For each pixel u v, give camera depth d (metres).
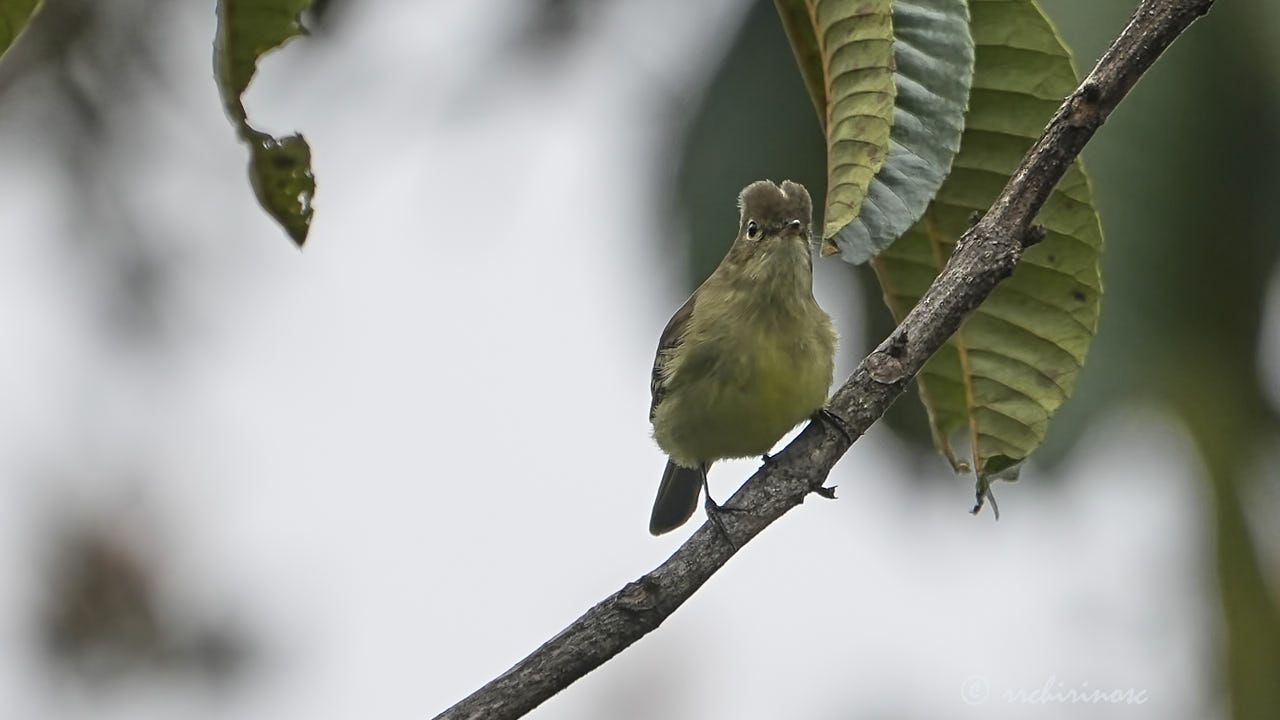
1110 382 9.95
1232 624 13.05
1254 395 11.51
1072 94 6.22
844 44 6.06
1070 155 6.25
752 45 11.33
